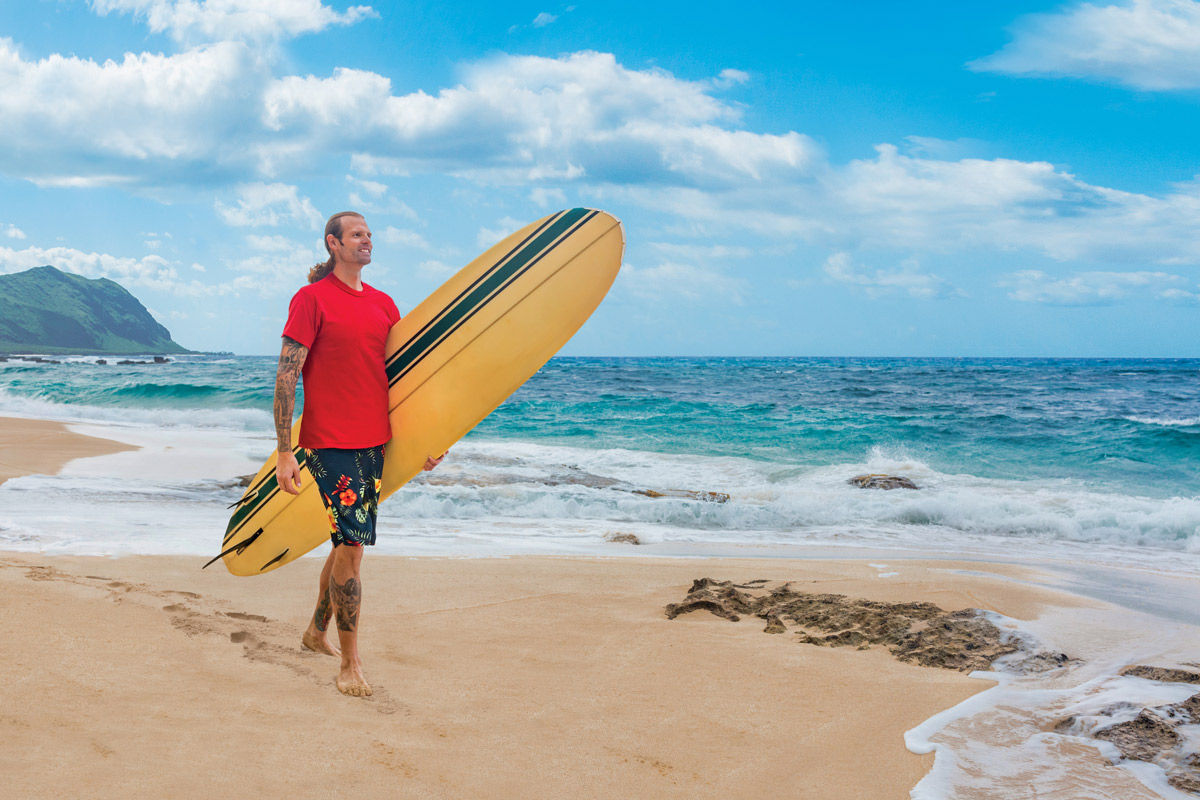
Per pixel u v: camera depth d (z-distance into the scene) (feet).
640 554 19.38
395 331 9.82
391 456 9.54
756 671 9.78
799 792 6.63
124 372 131.54
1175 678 9.40
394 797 6.16
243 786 6.10
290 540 10.23
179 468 31.73
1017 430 54.60
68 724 6.93
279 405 8.61
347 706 8.05
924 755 7.38
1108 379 124.06
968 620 12.07
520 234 10.63
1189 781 6.79
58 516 19.80
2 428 42.52
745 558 19.15
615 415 68.80
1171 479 37.35
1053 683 9.46
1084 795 6.58
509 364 10.03
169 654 9.02
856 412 70.18
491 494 27.58
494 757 7.05
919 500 27.55
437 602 13.12
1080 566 18.70
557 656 10.26
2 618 9.41
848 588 14.93
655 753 7.31
